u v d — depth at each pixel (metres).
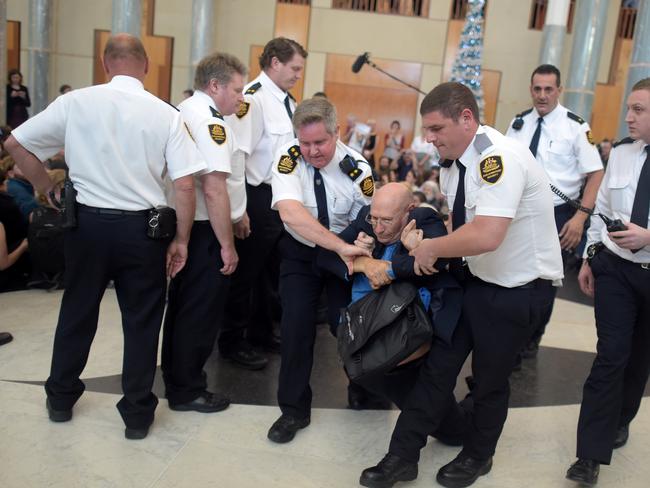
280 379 2.44
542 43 8.95
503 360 2.05
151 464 2.19
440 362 2.09
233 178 2.72
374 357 2.02
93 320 2.32
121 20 7.99
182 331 2.50
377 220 2.12
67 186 2.16
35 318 3.61
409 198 2.15
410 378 2.23
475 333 2.04
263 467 2.22
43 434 2.32
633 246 2.09
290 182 2.31
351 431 2.54
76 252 2.20
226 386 2.90
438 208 6.17
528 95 10.77
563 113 3.24
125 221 2.16
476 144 1.91
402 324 2.01
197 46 9.43
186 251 2.37
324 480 2.17
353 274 2.26
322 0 10.59
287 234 2.46
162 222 2.20
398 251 2.17
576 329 4.21
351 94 10.82
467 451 2.20
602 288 2.26
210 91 2.44
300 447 2.38
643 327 2.29
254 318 3.36
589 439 2.19
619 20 10.62
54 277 4.17
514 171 1.83
